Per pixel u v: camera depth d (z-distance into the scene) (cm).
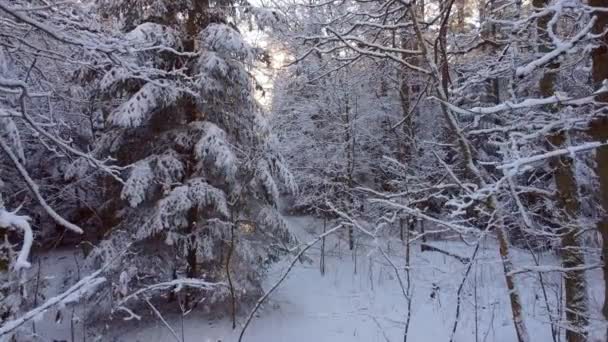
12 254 405
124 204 891
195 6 903
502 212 530
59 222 371
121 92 883
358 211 1346
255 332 817
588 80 621
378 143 1411
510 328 800
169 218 824
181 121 909
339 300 1011
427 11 858
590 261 610
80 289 262
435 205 1203
